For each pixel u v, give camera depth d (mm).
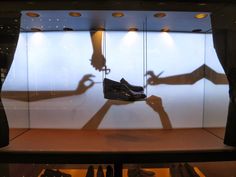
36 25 1322
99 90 1458
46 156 1054
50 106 1460
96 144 1158
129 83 1450
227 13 1139
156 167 1229
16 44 1247
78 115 1462
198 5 1071
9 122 1227
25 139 1244
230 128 1118
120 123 1452
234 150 1077
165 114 1472
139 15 1176
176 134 1358
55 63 1457
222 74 1279
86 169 1246
